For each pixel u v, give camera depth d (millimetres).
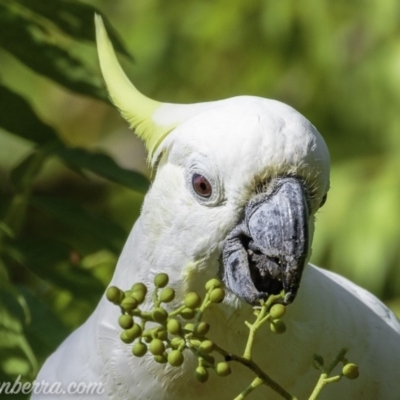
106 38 8141
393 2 14453
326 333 7750
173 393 7750
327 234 13523
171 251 7367
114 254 8844
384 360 8133
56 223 9852
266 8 15102
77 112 17469
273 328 6336
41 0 8727
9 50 8938
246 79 15320
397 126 14250
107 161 8812
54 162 17250
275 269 7105
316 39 14859
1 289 8250
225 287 7328
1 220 8844
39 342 8398
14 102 8984
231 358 6281
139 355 6191
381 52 14453
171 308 7488
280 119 6980
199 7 15594
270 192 6961
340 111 14648
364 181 13938
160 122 7590
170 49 15508
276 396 7684
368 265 13156
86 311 9664
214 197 7090
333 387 7773
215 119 7094
